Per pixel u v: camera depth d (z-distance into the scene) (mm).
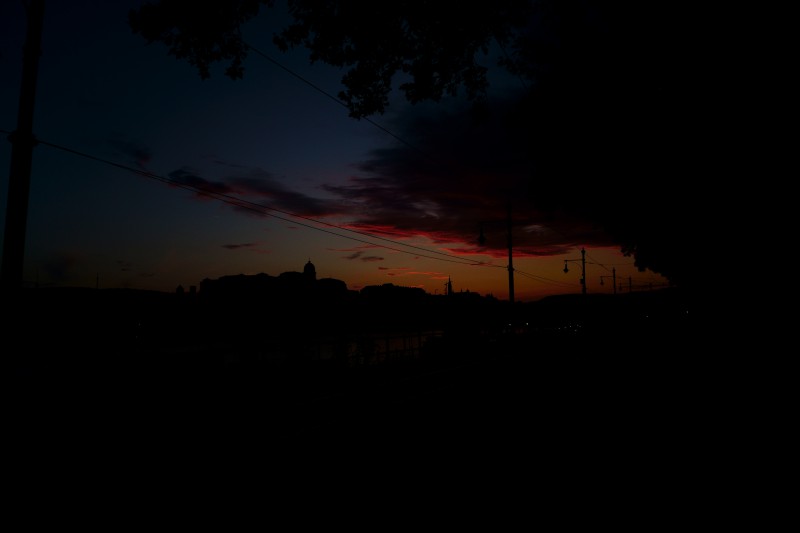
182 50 8219
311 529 5336
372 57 8906
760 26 5598
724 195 6840
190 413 12375
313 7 8234
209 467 7953
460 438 9445
